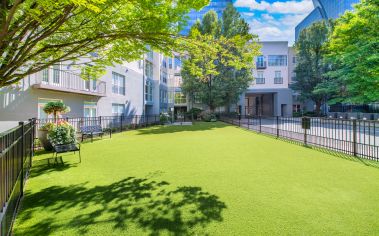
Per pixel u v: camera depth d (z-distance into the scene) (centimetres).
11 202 295
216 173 540
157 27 407
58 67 1205
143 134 1454
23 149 439
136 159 705
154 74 2853
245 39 484
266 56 3806
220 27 2595
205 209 346
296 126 1566
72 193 420
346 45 1948
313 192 410
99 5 345
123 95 1991
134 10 387
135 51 524
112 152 830
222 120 2880
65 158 730
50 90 1143
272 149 859
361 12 1722
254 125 1889
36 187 454
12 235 278
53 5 301
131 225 300
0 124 712
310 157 709
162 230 287
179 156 745
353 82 2042
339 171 545
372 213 325
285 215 323
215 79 2830
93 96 1551
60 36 479
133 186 456
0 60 418
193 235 275
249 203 365
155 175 530
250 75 2942
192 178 504
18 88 940
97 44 471
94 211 343
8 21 294
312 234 274
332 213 327
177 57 502
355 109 3044
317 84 3100
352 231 279
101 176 527
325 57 2412
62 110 964
